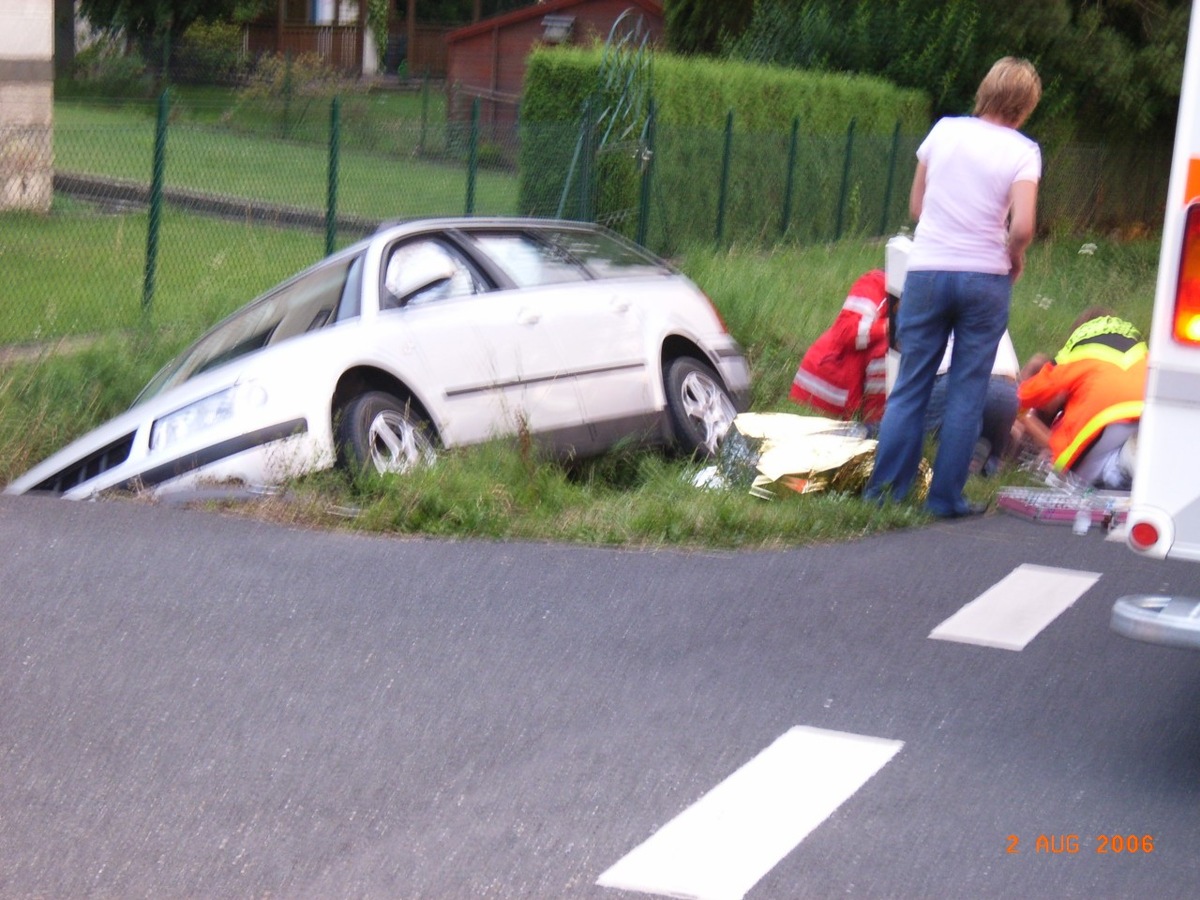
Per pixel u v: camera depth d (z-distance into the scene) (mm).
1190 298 4113
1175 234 4117
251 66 39781
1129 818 4004
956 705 4738
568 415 7949
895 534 6645
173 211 16922
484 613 5438
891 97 22672
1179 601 4254
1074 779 4234
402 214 16734
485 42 34062
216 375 7395
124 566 5801
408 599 5555
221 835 3857
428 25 48656
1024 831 3920
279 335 7863
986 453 7926
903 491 7012
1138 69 24312
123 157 21312
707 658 5078
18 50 18906
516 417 7680
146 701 4629
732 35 25156
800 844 3826
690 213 17156
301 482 6898
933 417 8109
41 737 4379
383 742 4395
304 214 16703
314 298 7906
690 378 8594
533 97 17062
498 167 17578
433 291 7836
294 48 46844
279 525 6480
